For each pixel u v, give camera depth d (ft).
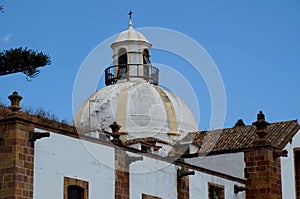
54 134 122.01
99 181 129.39
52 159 120.67
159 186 143.43
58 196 120.57
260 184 173.47
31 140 117.39
